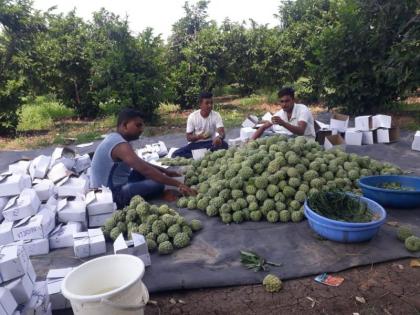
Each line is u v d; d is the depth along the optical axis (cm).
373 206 382
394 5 958
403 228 370
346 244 363
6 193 437
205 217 444
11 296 248
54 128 1233
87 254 375
